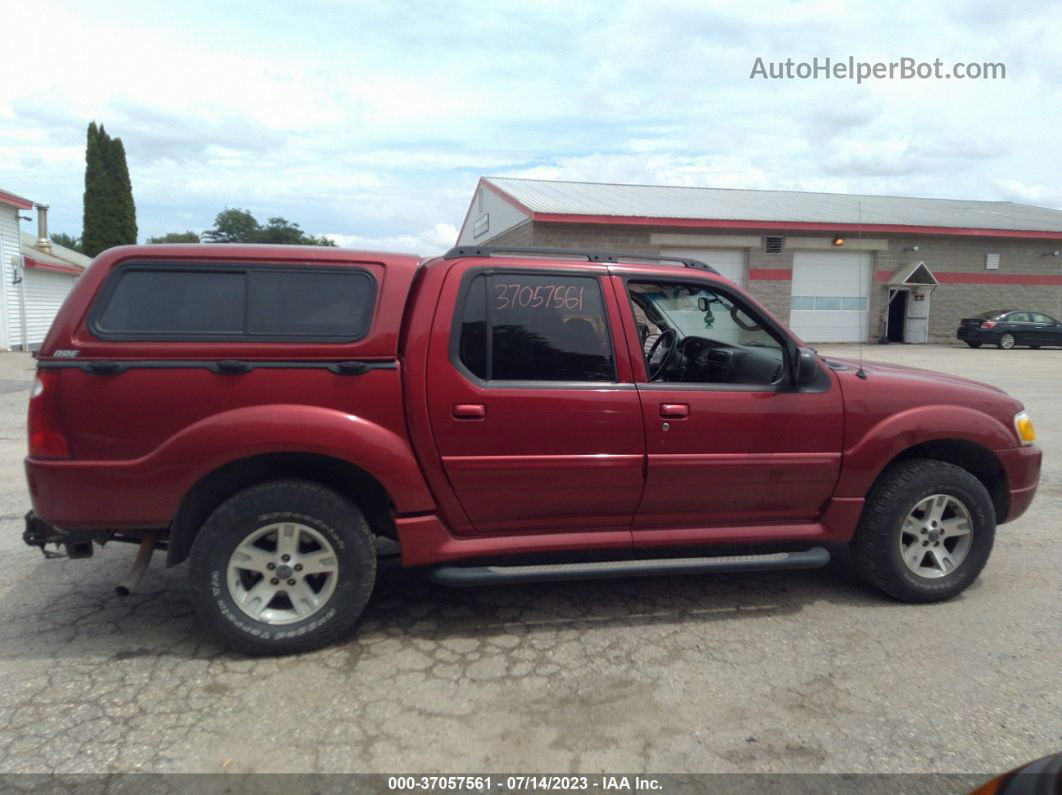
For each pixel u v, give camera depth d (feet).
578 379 11.89
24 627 12.08
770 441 12.44
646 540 12.44
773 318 12.66
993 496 14.21
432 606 13.16
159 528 10.88
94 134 114.42
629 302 12.21
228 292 10.82
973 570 13.42
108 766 8.55
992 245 81.51
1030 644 11.84
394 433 11.10
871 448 12.73
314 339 10.85
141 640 11.67
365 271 11.27
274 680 10.53
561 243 68.13
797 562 12.63
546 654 11.41
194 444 10.36
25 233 95.50
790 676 10.80
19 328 68.13
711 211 75.46
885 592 13.41
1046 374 51.93
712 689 10.42
